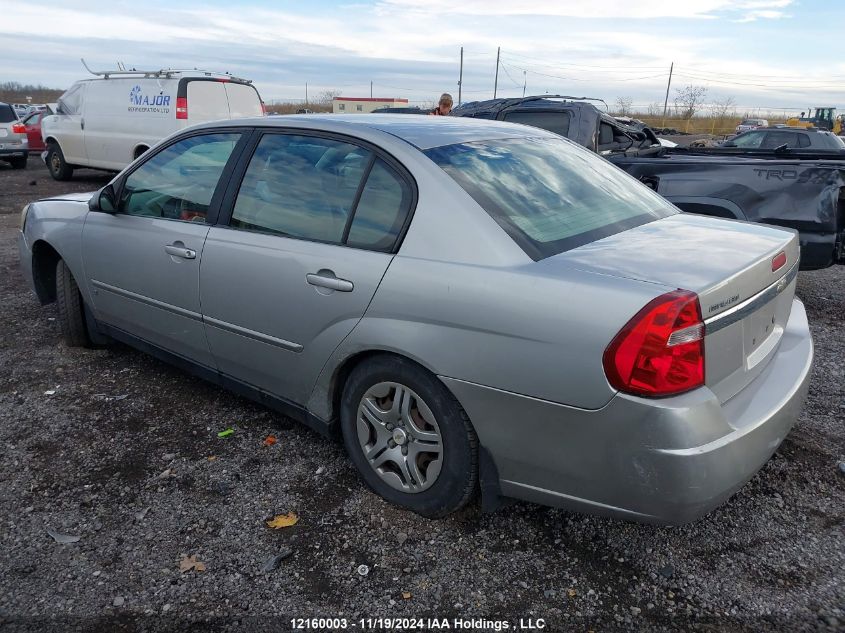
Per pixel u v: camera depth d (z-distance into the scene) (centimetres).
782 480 313
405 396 273
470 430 257
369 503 294
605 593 244
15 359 455
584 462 229
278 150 331
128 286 395
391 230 276
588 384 220
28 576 250
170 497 299
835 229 503
